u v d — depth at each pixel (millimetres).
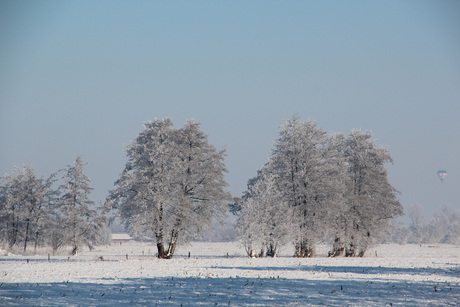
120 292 23016
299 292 23625
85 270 35500
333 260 50219
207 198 54156
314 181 57562
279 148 59094
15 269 36531
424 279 30484
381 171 62719
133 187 52219
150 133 53375
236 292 23391
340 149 64062
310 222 57312
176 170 51938
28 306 18688
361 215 61219
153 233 52125
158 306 19234
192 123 54625
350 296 22438
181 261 47469
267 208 56906
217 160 54594
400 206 63281
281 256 62031
